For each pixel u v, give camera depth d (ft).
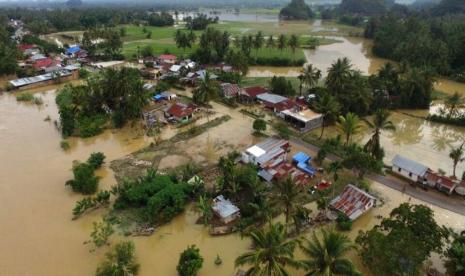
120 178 202.59
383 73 341.41
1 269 140.67
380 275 122.42
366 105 277.64
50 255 148.05
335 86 287.07
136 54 508.12
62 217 171.12
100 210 175.52
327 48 601.21
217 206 168.45
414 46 455.63
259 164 203.10
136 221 166.09
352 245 114.73
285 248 110.11
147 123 272.92
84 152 235.81
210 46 479.82
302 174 192.85
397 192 187.32
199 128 267.39
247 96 318.86
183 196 172.45
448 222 164.04
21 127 273.95
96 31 532.32
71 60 478.59
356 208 166.30
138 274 137.90
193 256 135.64
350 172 204.44
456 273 125.90
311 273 109.19
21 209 176.96
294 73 435.94
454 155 196.65
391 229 142.41
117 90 281.95
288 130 257.14
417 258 117.39
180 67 416.26
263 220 162.30
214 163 215.92
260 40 489.67
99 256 147.02
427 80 305.94
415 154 231.71
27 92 357.41
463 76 400.47
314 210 171.94
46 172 210.59
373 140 207.51
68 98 313.94
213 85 299.17
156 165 215.31
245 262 109.70
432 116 284.20
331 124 272.72
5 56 406.00
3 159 224.74
